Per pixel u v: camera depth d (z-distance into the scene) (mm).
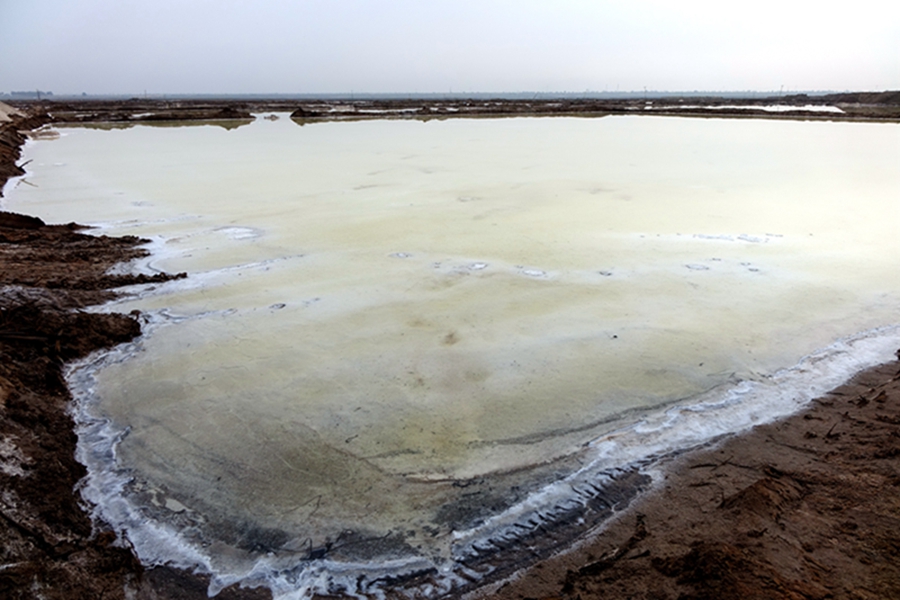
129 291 6520
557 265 7422
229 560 3156
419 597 2936
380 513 3459
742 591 2592
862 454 3740
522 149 18484
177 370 4957
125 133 25609
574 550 3180
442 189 12078
